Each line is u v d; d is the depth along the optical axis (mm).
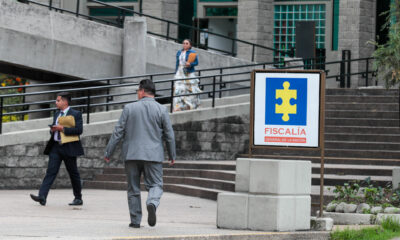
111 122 31750
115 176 30938
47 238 15422
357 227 19125
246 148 35406
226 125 34844
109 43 38719
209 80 41562
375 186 24812
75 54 37844
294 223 18375
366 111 34875
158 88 40000
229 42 51188
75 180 23719
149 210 17219
